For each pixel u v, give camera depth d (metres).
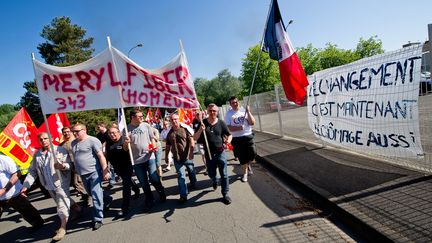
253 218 4.28
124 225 4.88
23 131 7.54
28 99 39.31
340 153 6.64
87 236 4.70
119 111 7.59
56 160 4.77
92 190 4.95
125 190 5.39
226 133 5.31
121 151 5.37
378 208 3.50
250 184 6.05
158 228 4.51
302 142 8.93
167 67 5.20
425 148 4.53
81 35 42.25
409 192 3.76
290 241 3.46
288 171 5.89
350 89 5.58
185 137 5.50
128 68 5.07
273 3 5.56
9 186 4.92
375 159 5.58
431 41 3.65
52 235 5.07
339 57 55.06
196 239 3.92
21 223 6.11
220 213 4.67
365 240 3.25
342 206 3.74
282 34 5.54
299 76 5.56
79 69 4.94
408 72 4.20
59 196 4.90
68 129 6.08
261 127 14.48
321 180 4.94
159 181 5.62
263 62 48.94
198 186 6.45
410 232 2.89
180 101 5.27
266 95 13.22
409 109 4.23
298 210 4.33
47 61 40.47
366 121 5.16
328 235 3.46
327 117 6.54
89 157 4.92
